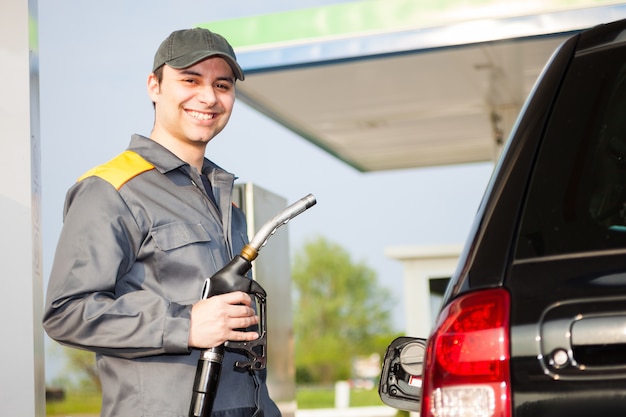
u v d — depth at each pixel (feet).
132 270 8.96
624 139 6.61
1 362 13.53
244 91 29.86
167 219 8.97
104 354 8.90
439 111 33.71
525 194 6.48
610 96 6.84
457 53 26.25
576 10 20.20
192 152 9.75
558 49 7.41
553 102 6.94
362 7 21.75
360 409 78.64
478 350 6.05
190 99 9.55
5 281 13.64
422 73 28.48
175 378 8.74
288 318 20.36
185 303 8.82
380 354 248.73
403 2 21.49
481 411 5.98
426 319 29.14
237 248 9.71
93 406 157.48
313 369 247.91
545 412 5.84
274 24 22.24
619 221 6.12
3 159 13.83
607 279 5.88
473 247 6.48
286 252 20.45
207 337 8.42
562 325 5.87
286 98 30.99
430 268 29.14
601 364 5.76
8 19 14.01
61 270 8.72
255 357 8.87
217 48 9.50
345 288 251.80
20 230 13.70
